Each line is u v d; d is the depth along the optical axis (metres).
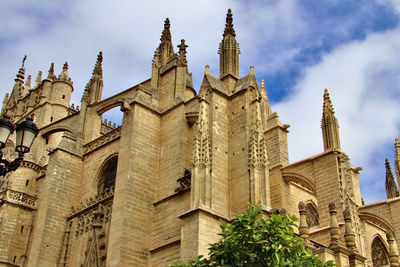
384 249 44.19
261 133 34.53
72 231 42.84
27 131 21.45
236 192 33.38
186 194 35.53
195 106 40.12
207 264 21.55
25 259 45.69
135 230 36.00
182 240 31.02
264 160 33.28
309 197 44.69
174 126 40.66
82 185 46.09
